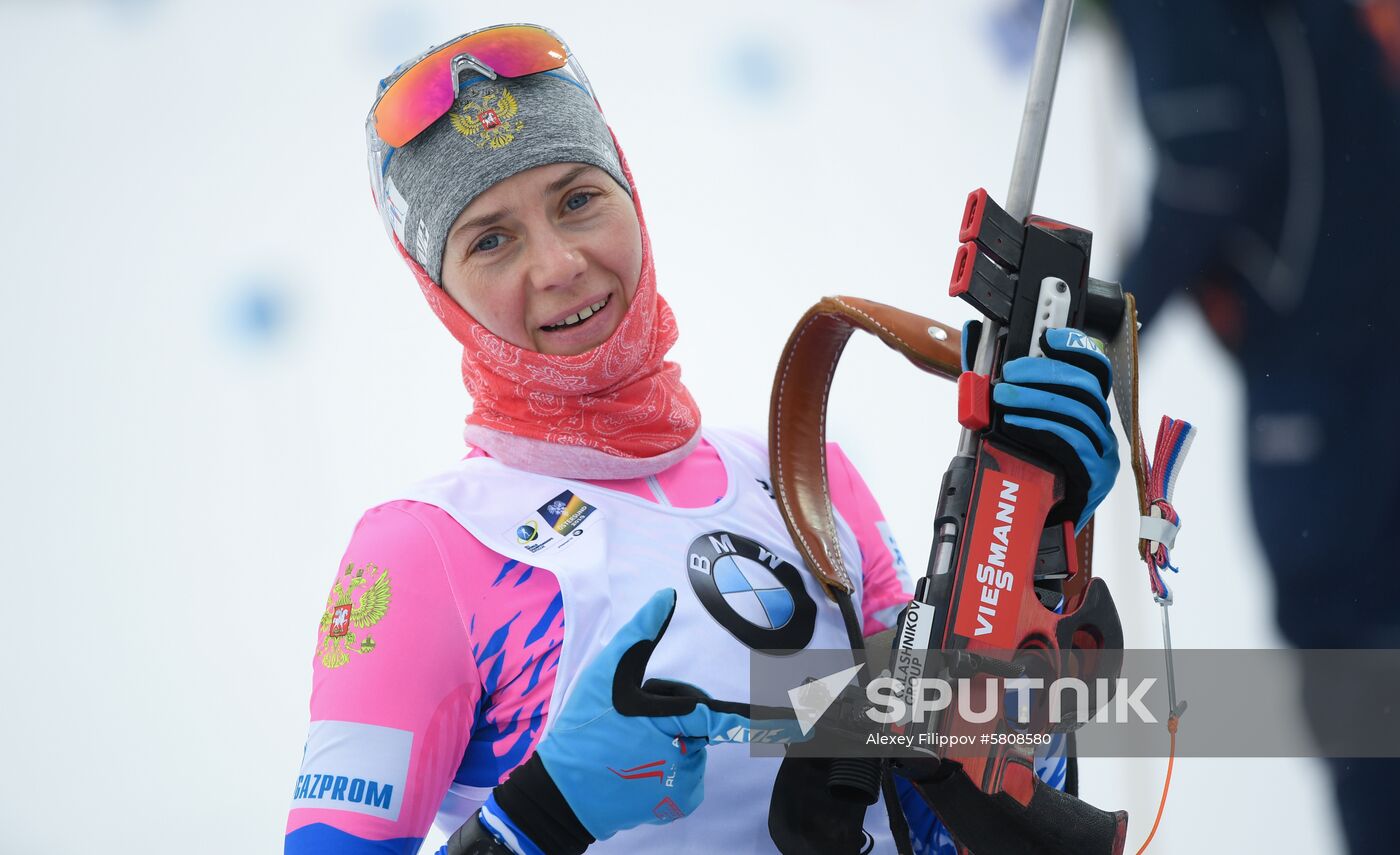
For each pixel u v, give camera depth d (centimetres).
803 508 533
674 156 1273
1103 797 1008
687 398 555
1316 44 906
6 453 1152
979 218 432
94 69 1238
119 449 1162
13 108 1224
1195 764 1017
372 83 1261
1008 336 440
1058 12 451
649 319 521
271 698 1088
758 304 1243
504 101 500
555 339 507
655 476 529
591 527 499
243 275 1214
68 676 1088
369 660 468
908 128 1295
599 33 1290
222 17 1255
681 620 490
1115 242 1109
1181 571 1104
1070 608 458
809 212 1273
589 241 502
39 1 1239
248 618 1123
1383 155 902
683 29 1297
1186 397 1162
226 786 1038
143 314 1196
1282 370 949
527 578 484
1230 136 930
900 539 1131
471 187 495
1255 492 973
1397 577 930
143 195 1222
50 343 1183
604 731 424
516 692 478
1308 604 955
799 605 514
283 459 1174
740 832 482
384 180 530
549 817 425
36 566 1126
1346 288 920
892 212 1277
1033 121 451
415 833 463
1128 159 1114
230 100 1245
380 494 1168
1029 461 437
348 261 1227
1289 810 979
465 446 1190
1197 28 930
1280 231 932
